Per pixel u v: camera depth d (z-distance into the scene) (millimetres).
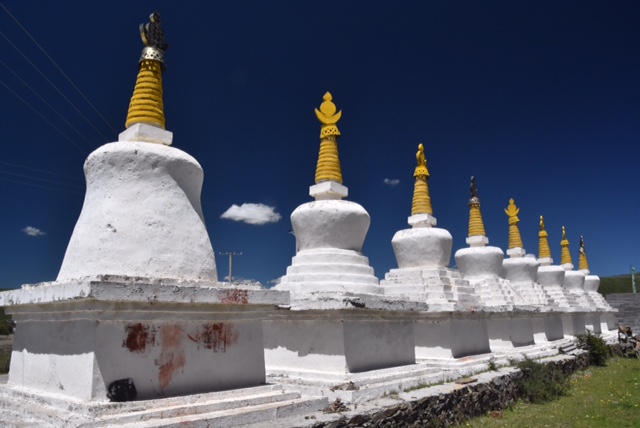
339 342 10328
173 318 7188
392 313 11570
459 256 19844
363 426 8164
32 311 7836
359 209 12227
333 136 13109
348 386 9609
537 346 19703
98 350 6484
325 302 10281
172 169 8117
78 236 7727
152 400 6676
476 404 11453
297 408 7926
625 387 15398
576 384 15953
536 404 13039
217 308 7664
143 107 8523
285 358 11195
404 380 10773
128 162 7852
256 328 8453
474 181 20609
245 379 8109
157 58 8812
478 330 15703
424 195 16234
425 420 9680
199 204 8695
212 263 8297
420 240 15273
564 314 26656
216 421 6730
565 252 33500
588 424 10828
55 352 7281
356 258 12055
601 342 21641
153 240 7598
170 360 7152
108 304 6496
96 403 6293
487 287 18891
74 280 6574
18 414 7086
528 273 23922
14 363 8539
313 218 12016
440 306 13820
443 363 13461
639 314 42188
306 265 11828
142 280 6941
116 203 7664
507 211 25312
